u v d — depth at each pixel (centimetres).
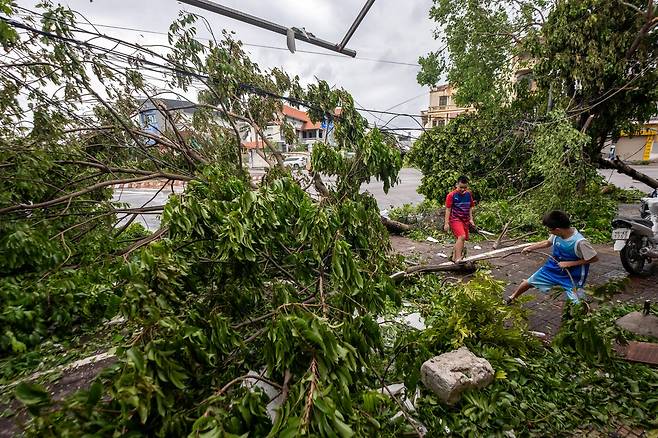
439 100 2728
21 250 331
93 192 482
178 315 186
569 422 217
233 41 514
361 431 143
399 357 243
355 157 358
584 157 758
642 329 319
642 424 212
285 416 136
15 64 383
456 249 509
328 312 215
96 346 322
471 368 238
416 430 194
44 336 323
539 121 817
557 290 318
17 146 394
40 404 122
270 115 574
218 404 152
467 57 942
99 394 130
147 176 450
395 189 1609
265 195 242
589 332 256
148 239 385
